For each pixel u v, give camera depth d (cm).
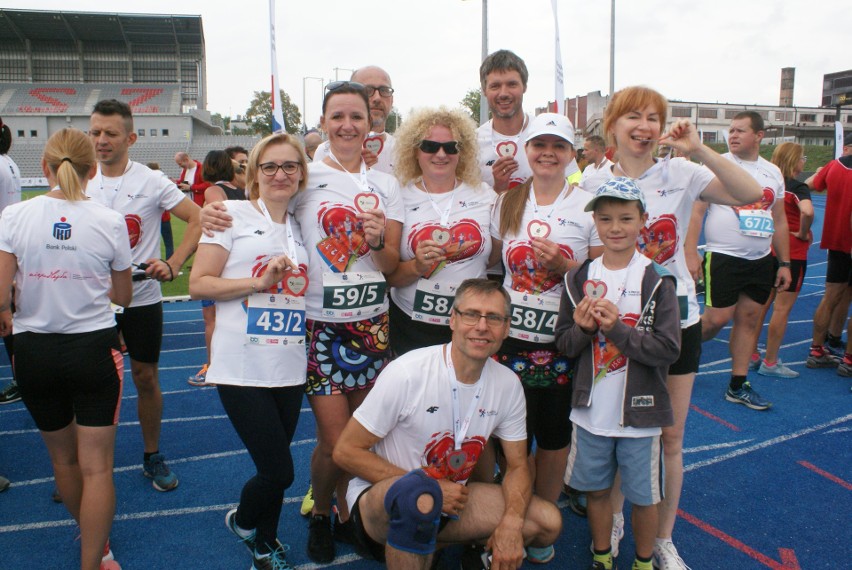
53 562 306
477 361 254
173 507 357
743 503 356
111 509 274
